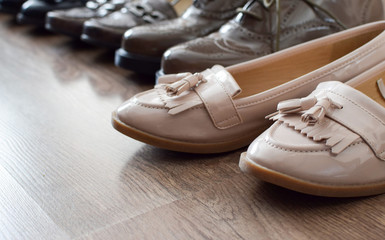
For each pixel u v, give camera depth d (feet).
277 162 2.00
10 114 3.18
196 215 2.01
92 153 2.60
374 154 2.06
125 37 3.88
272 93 2.55
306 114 2.04
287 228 1.91
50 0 5.50
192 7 4.12
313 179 1.99
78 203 2.10
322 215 2.00
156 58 3.78
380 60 2.55
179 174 2.37
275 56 2.75
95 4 5.05
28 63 4.43
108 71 4.21
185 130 2.45
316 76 2.52
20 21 5.60
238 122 2.51
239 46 3.27
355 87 2.29
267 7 3.22
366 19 3.21
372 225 1.92
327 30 3.22
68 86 3.77
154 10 4.55
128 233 1.89
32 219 1.98
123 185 2.26
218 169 2.42
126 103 2.55
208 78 2.56
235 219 1.98
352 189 2.04
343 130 2.05
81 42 5.24
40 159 2.53
